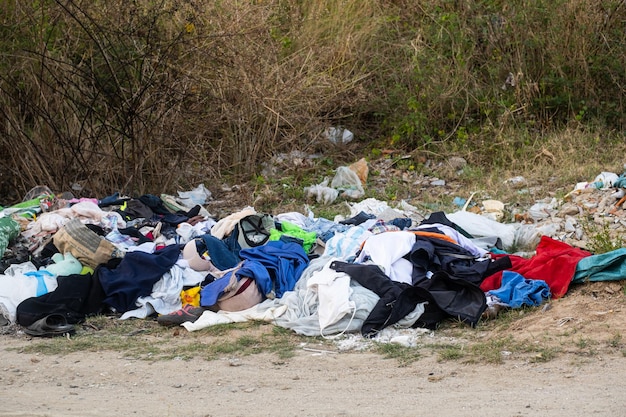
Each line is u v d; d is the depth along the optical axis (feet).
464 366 22.82
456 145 47.03
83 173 43.45
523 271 28.78
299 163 46.21
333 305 26.40
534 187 41.96
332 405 19.62
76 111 43.01
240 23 44.55
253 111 46.09
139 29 42.24
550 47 49.44
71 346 25.85
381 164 47.16
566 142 45.93
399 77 50.47
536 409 18.44
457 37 50.52
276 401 20.16
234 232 32.73
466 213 35.35
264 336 26.35
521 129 47.88
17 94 42.68
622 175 40.37
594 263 27.61
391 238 29.66
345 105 49.57
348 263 28.45
